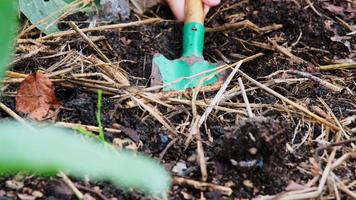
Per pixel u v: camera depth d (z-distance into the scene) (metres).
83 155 0.26
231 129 0.66
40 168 0.26
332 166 0.65
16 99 0.71
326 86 0.80
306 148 0.69
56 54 0.80
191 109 0.74
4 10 0.29
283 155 0.65
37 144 0.26
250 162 0.64
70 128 0.68
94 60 0.80
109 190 0.62
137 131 0.70
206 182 0.64
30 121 0.69
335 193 0.63
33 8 0.85
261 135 0.63
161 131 0.70
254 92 0.78
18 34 0.82
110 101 0.73
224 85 0.77
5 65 0.29
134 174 0.26
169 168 0.65
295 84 0.80
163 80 0.80
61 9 0.86
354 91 0.81
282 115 0.74
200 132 0.71
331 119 0.74
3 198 0.60
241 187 0.64
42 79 0.72
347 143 0.69
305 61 0.86
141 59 0.84
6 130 0.26
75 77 0.75
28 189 0.61
